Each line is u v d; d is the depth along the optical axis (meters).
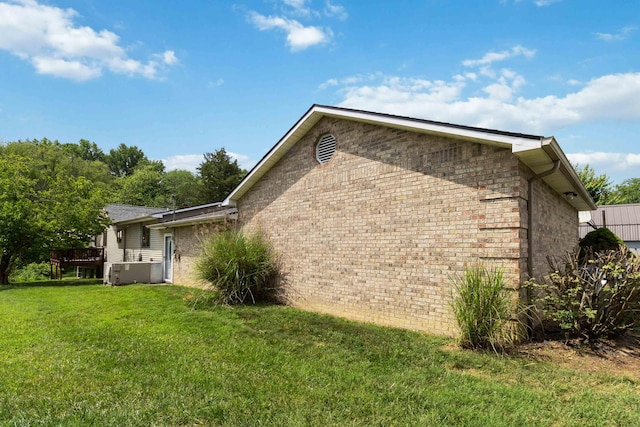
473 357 5.21
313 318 8.09
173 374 4.62
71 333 6.89
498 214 5.99
